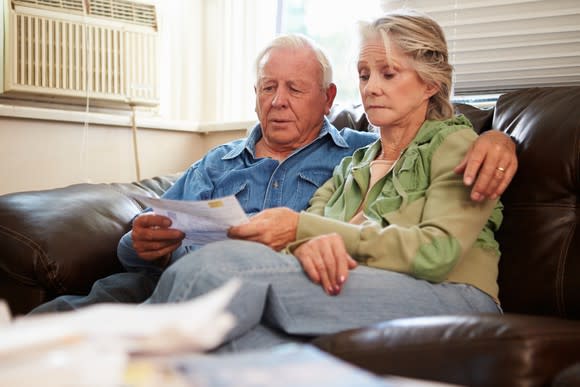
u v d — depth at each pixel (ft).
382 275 4.00
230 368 1.92
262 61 6.11
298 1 9.37
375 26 4.99
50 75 7.63
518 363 2.77
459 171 4.26
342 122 6.76
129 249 5.28
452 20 7.18
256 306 3.56
